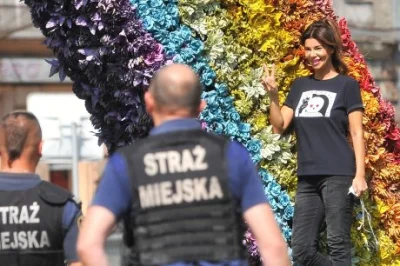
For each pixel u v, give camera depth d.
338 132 8.39
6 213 6.29
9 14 27.36
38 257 6.26
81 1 8.14
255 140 8.68
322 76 8.59
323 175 8.35
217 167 5.58
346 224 8.35
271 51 8.80
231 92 8.66
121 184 5.56
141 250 5.52
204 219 5.52
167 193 5.54
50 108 17.52
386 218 9.18
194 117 5.75
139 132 8.45
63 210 6.30
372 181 9.16
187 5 8.49
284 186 8.85
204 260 5.47
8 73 27.36
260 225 5.53
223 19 8.64
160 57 8.31
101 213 5.52
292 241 8.52
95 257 5.41
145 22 8.33
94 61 8.27
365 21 25.94
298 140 8.53
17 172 6.41
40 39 27.50
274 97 8.47
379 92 9.37
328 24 8.52
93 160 17.30
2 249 6.26
